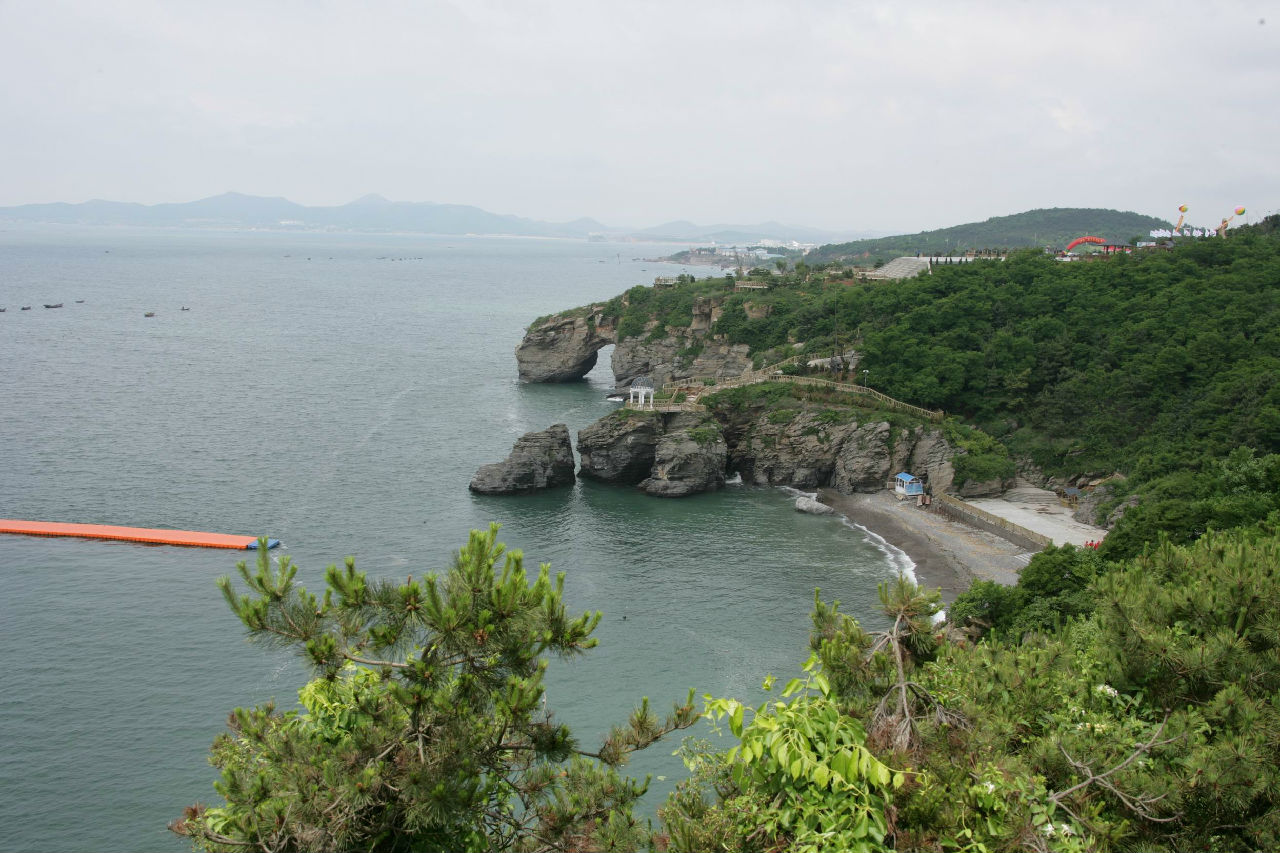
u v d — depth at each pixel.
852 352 137.25
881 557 94.88
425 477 116.62
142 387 162.12
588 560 91.19
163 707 59.94
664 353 176.50
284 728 20.50
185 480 109.44
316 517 98.44
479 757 19.83
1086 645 31.50
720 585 85.38
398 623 19.83
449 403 162.25
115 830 49.09
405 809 19.06
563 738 21.02
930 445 120.81
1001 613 69.69
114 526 92.88
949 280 151.38
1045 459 121.12
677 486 117.44
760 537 100.75
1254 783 19.19
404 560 86.88
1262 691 22.12
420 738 19.31
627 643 72.19
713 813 18.59
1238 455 88.50
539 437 117.00
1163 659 23.16
